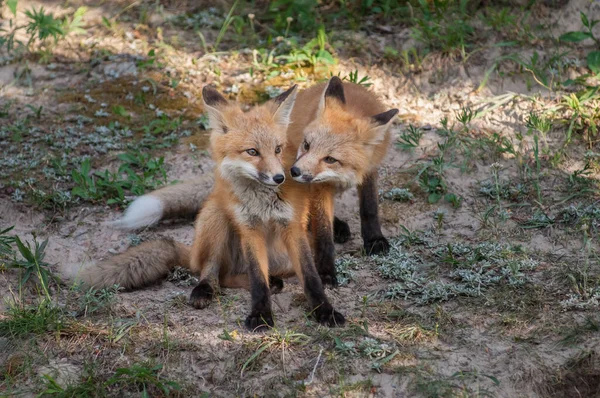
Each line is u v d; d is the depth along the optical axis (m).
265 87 14.00
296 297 9.33
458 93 13.87
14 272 9.76
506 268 9.72
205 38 15.63
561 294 9.16
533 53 14.33
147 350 8.17
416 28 14.90
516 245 10.38
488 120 13.25
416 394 7.62
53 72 14.56
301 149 9.61
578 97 13.21
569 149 12.52
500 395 7.66
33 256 9.51
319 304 8.67
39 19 14.97
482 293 9.23
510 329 8.55
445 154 12.54
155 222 11.10
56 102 13.82
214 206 9.41
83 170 11.80
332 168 9.34
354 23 15.62
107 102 13.85
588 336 8.34
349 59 14.63
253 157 8.75
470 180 12.09
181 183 11.45
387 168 12.44
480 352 8.20
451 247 10.32
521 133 12.95
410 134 12.86
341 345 8.07
